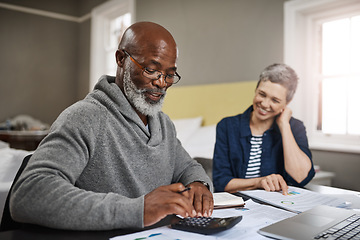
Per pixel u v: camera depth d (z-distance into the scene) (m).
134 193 1.03
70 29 5.94
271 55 2.50
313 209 0.89
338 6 2.22
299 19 2.37
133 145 1.04
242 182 1.57
